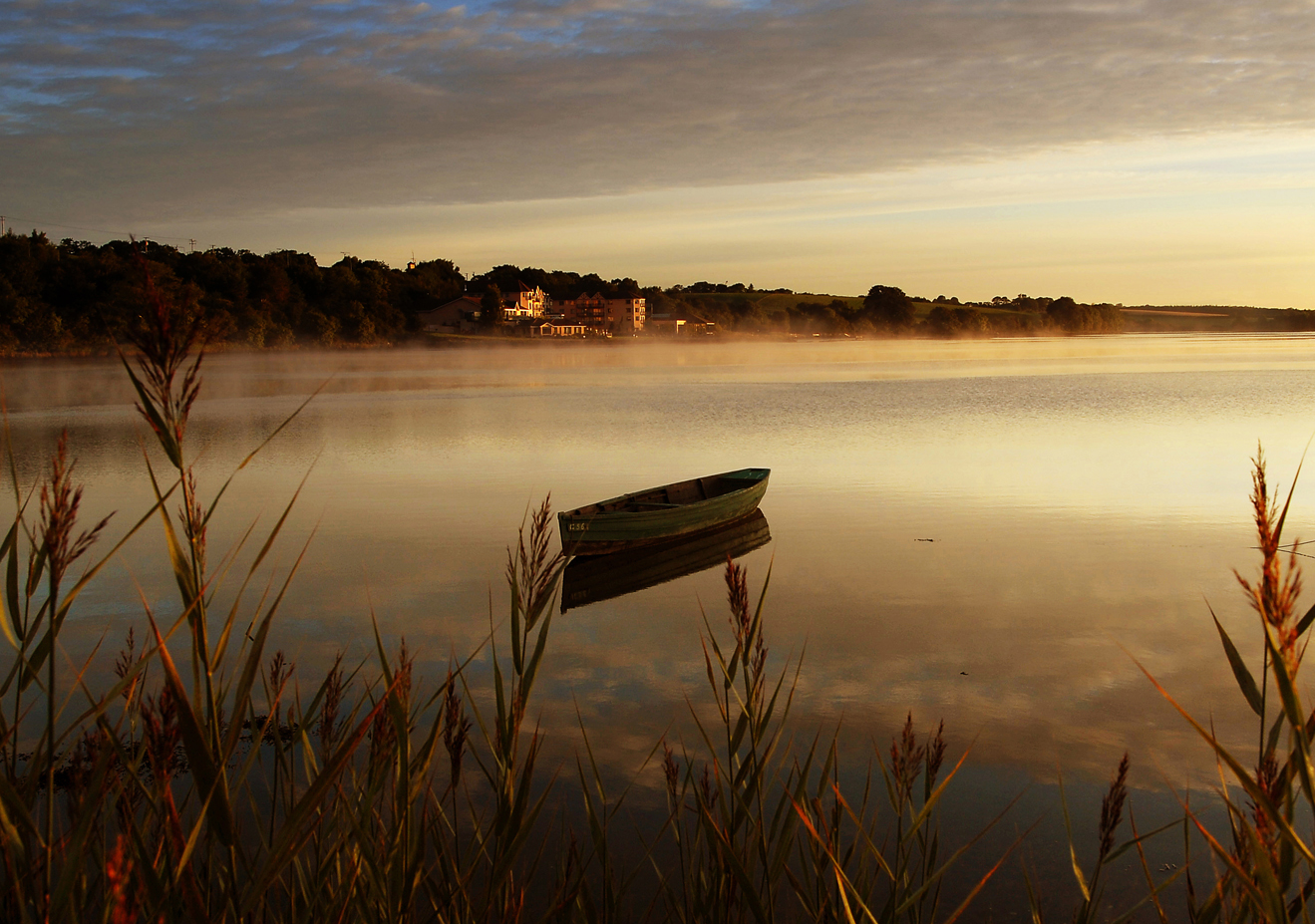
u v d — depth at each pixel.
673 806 3.43
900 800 3.54
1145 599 14.79
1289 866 1.85
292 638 12.88
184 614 1.97
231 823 1.89
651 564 18.41
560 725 9.85
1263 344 159.50
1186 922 6.25
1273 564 1.68
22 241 90.81
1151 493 24.02
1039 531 19.95
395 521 21.73
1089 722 9.98
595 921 3.31
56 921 1.90
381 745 2.92
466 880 2.98
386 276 153.88
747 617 2.93
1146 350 132.88
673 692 10.93
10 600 2.06
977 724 9.91
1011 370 84.56
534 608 2.79
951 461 30.42
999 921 6.24
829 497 24.45
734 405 52.41
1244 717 10.09
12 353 87.44
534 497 24.88
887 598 15.02
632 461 31.66
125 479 28.50
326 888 3.09
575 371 91.19
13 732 2.11
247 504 24.11
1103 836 3.16
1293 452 31.08
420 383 73.81
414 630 13.35
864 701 10.59
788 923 4.74
